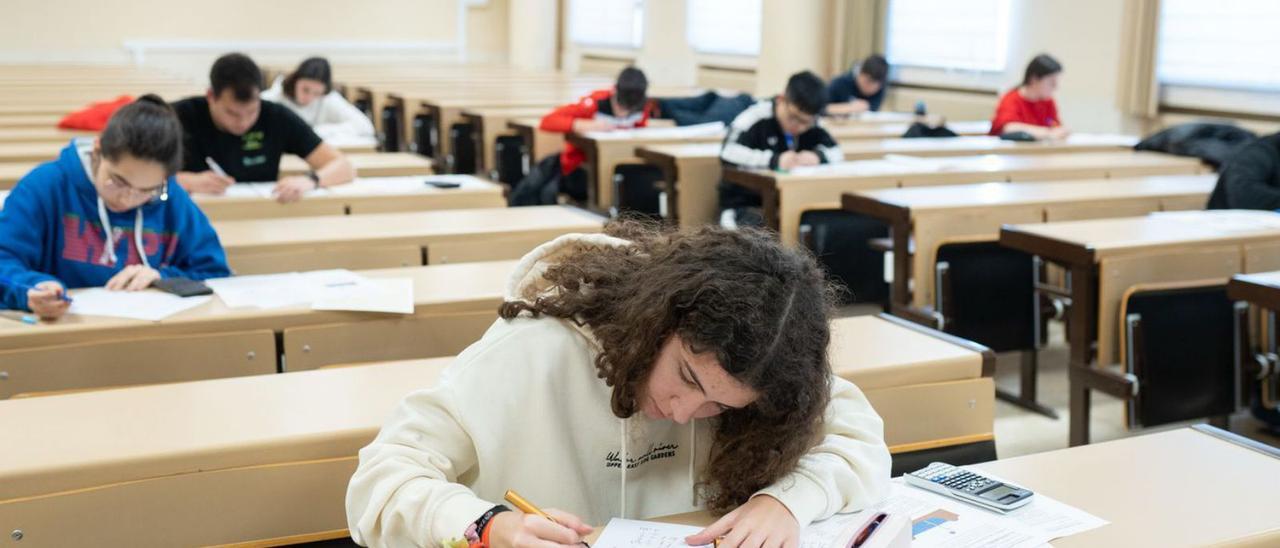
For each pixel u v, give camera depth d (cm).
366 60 1347
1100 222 333
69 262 239
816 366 115
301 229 307
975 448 190
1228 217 343
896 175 427
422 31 1368
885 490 133
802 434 120
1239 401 293
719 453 123
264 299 224
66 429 146
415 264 301
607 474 131
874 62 738
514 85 886
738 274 110
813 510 122
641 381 115
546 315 126
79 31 1218
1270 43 606
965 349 190
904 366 181
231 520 143
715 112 688
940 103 853
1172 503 134
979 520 129
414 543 116
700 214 490
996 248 346
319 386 167
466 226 316
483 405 122
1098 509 133
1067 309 353
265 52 1299
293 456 145
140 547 140
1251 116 621
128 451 138
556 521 114
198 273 252
